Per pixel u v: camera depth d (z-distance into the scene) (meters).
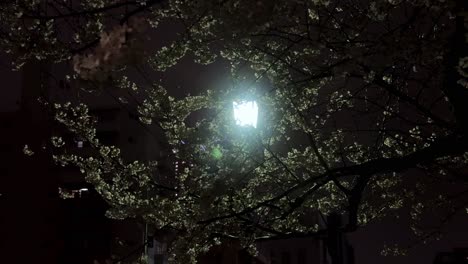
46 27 6.20
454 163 8.73
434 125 7.44
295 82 7.07
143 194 9.11
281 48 7.46
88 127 10.74
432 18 5.77
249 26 4.79
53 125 30.22
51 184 33.28
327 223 9.68
